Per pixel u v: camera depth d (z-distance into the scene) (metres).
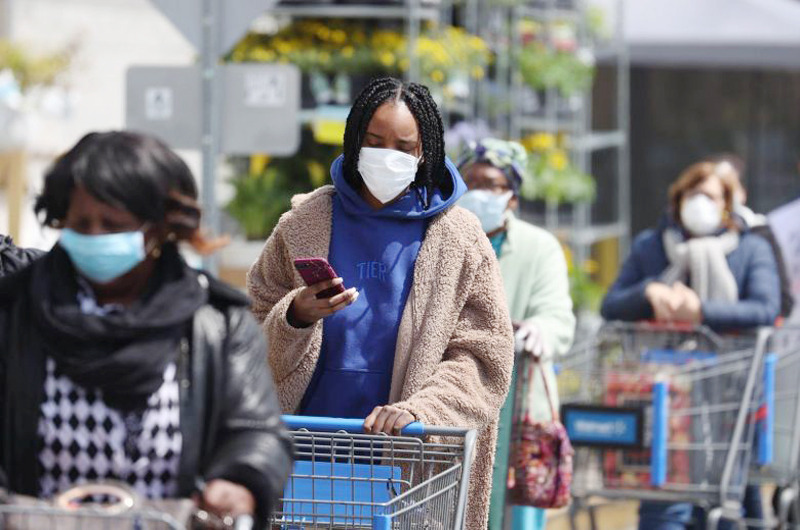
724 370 18.08
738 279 19.89
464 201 15.55
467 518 12.14
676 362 18.69
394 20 26.72
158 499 7.71
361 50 25.92
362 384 11.78
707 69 42.94
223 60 26.27
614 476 18.05
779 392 20.00
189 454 7.82
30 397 7.73
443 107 26.92
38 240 19.55
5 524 7.24
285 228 12.15
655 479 17.61
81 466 7.78
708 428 18.03
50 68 26.80
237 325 8.03
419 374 11.53
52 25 32.75
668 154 43.03
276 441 7.89
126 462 7.79
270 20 27.44
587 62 32.06
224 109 17.62
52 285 7.66
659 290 19.48
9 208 22.72
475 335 11.68
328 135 25.73
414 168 11.67
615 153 42.19
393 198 11.83
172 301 7.71
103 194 7.47
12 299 7.87
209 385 7.91
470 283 11.73
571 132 33.84
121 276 7.76
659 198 43.00
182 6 17.47
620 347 19.14
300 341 11.56
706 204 19.80
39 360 7.73
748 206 43.28
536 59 30.66
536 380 15.84
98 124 33.00
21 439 7.76
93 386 7.61
